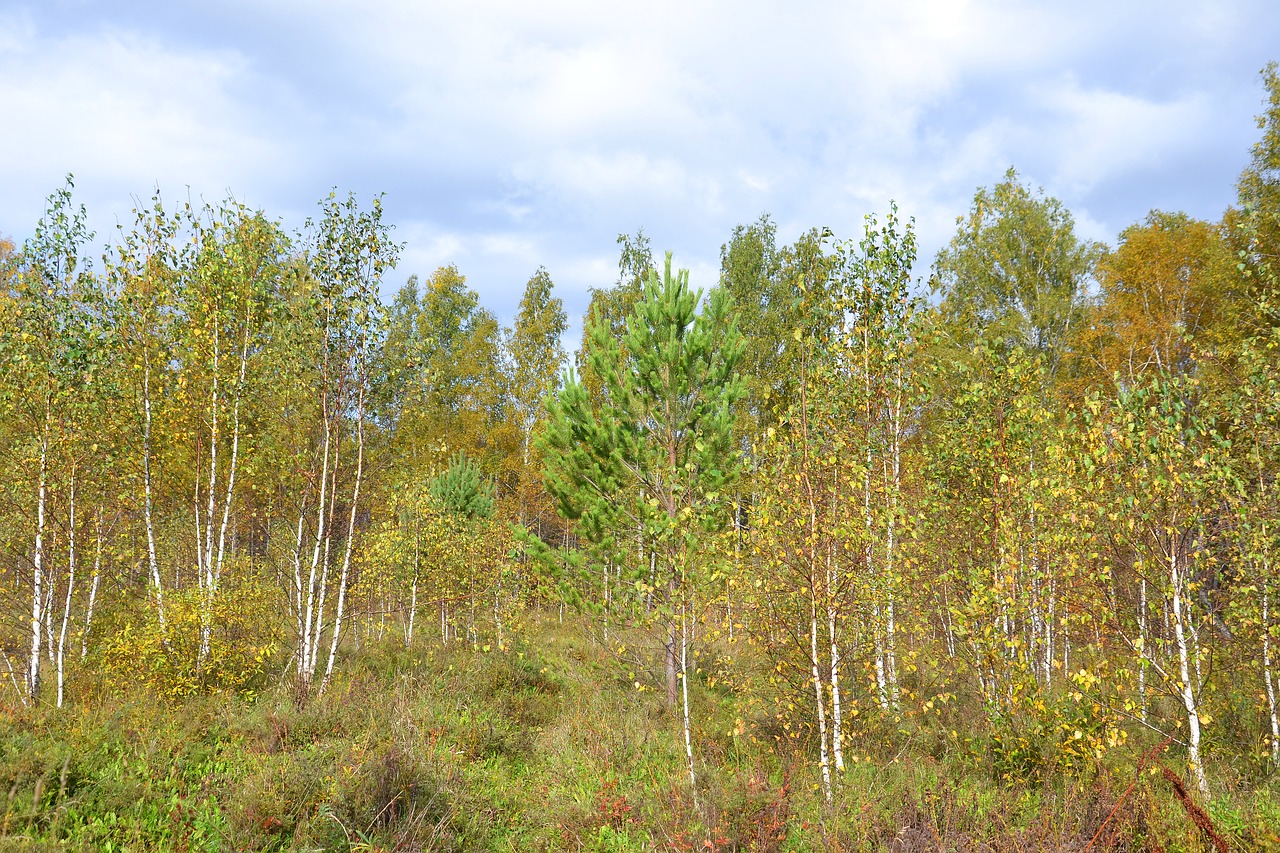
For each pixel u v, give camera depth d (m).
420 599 16.55
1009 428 10.45
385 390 12.63
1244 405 9.23
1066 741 7.21
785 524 7.63
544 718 10.73
